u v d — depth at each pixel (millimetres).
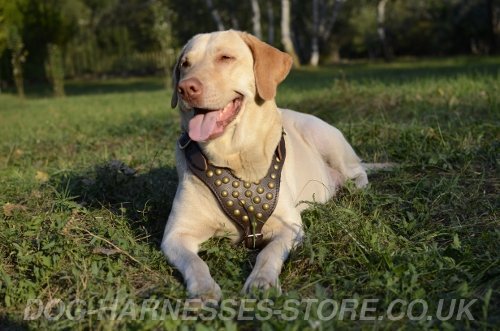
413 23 16766
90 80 14297
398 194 1818
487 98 3086
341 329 1139
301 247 1431
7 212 1740
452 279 1260
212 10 12508
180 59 1582
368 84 4527
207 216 1501
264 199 1490
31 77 11609
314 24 13688
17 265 1432
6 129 4078
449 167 1962
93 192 1894
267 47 1521
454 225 1552
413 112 2912
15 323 1244
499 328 1118
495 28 15180
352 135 2461
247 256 1482
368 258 1372
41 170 2354
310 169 1755
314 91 4441
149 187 1900
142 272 1398
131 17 16047
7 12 9695
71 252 1409
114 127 3471
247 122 1479
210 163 1490
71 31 11117
